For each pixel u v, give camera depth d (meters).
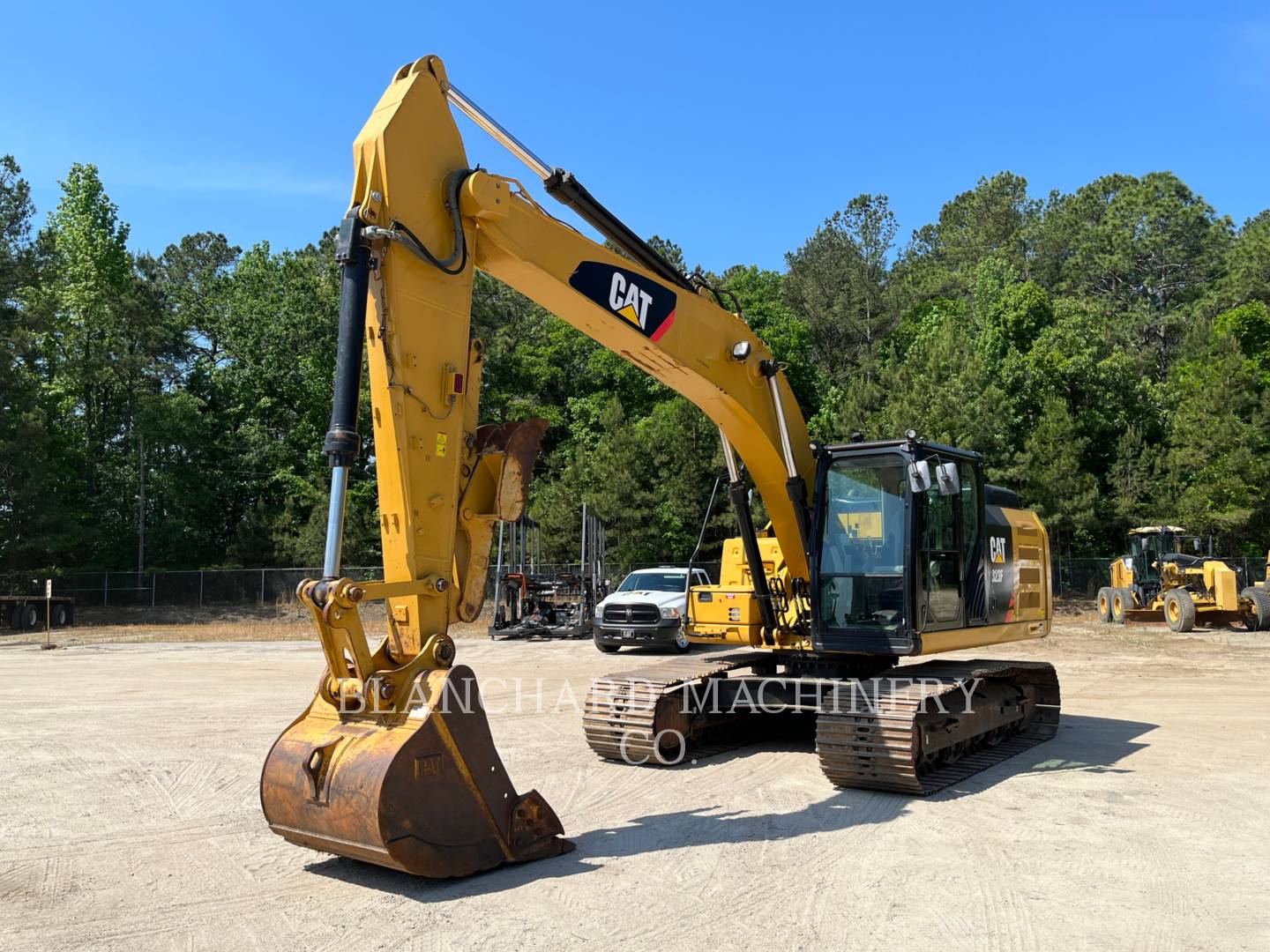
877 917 5.19
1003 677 10.37
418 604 5.89
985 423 33.06
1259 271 59.59
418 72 6.31
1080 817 7.26
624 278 7.44
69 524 35.44
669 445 36.00
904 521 8.71
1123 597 26.62
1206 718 11.91
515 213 6.62
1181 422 37.78
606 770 8.95
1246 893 5.56
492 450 6.40
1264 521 36.09
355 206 5.93
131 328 46.09
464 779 5.78
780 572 9.89
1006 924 5.08
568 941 4.86
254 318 49.41
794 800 7.84
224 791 8.22
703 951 4.73
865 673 9.70
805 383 52.00
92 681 15.95
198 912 5.32
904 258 79.88
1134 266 71.31
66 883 5.83
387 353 5.91
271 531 42.50
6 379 34.12
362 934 4.96
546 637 24.31
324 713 5.93
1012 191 91.56
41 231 40.91
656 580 22.23
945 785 8.18
